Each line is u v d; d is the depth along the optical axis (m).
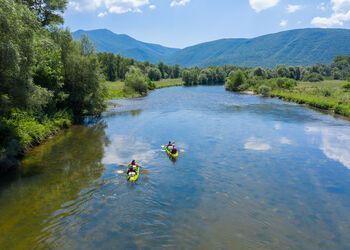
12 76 20.42
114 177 20.91
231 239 13.98
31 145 26.97
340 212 16.70
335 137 32.78
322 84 118.38
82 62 40.75
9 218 15.34
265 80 109.56
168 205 17.19
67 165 22.98
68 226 14.77
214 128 37.00
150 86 109.62
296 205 17.41
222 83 160.50
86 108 43.06
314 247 13.54
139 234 14.27
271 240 13.98
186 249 13.22
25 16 20.75
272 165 23.89
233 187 19.70
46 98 25.75
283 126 38.59
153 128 36.84
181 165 23.66
